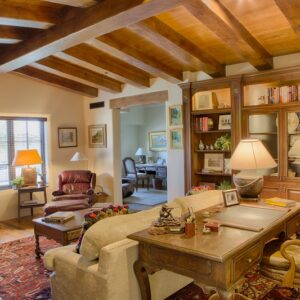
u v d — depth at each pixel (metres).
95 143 7.56
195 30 4.24
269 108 4.56
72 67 6.16
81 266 2.29
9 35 4.25
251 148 3.01
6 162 6.44
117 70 5.80
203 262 1.84
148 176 9.78
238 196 3.12
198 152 5.58
